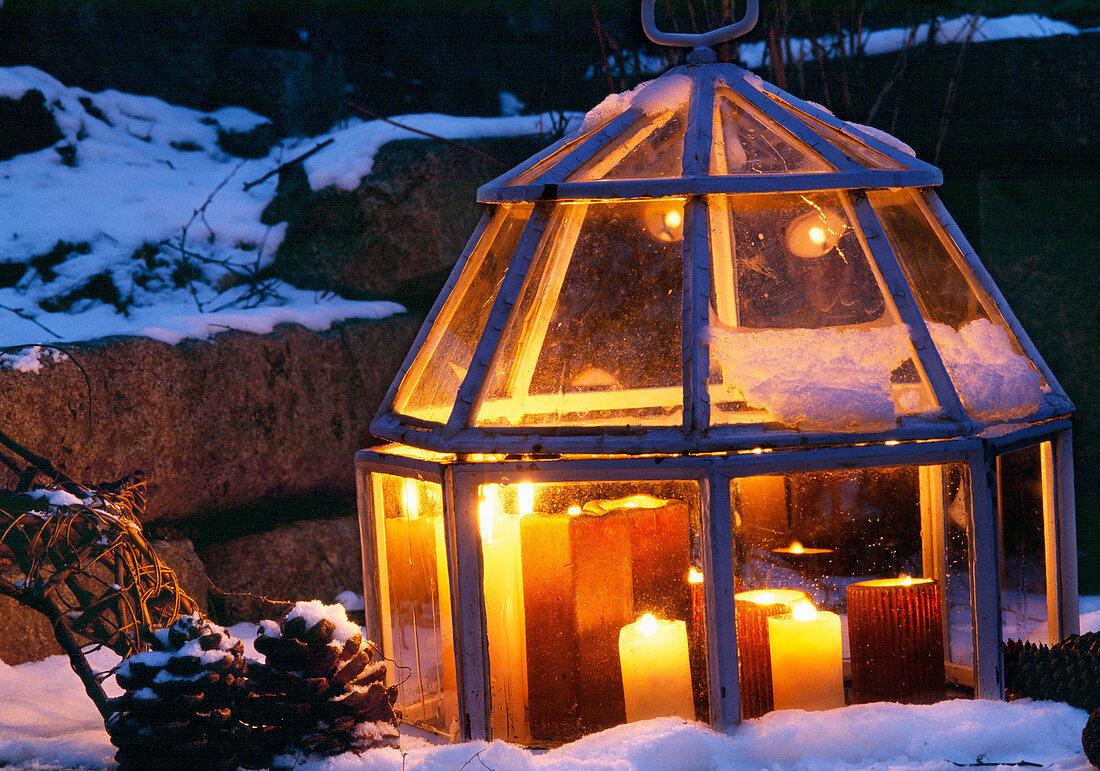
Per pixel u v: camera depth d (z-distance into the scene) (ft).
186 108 13.07
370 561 5.17
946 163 11.48
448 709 4.75
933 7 10.63
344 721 4.44
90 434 7.83
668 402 4.39
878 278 4.60
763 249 4.67
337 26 13.70
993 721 4.34
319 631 4.42
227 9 13.34
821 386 4.31
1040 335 11.66
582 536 4.51
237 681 4.55
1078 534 9.25
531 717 4.60
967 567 4.58
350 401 10.26
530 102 14.33
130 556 5.74
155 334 8.71
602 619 4.54
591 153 4.88
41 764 5.03
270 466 9.47
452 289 5.27
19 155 11.24
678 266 4.63
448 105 14.28
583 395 4.55
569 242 4.81
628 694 4.55
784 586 4.69
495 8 14.25
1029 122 10.75
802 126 4.86
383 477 5.06
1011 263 11.59
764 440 4.22
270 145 12.76
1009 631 5.02
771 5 9.37
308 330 10.04
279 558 9.33
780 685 4.75
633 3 10.03
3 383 7.23
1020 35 10.86
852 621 4.83
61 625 5.40
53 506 5.48
